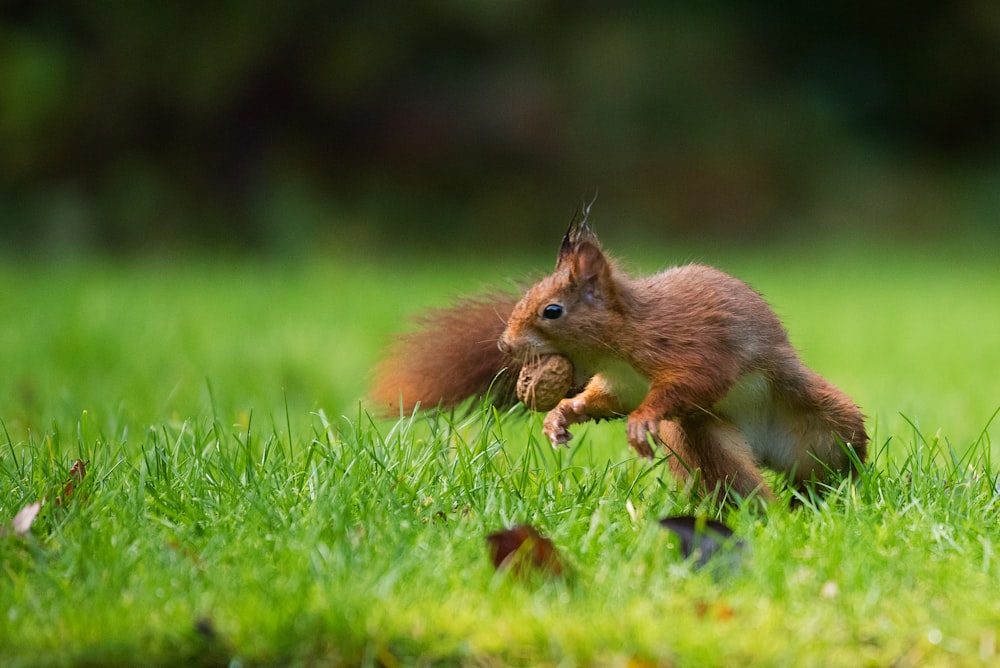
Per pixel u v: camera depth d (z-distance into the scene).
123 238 30.52
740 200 34.59
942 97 37.59
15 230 29.58
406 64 33.19
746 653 4.47
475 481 6.25
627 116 34.03
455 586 4.98
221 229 31.19
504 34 33.00
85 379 11.45
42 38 30.44
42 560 5.25
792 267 28.95
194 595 4.88
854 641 4.61
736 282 6.69
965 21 37.19
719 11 35.88
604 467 7.34
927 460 6.96
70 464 6.93
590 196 33.91
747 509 5.88
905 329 17.78
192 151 31.61
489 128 33.41
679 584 5.07
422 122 33.25
